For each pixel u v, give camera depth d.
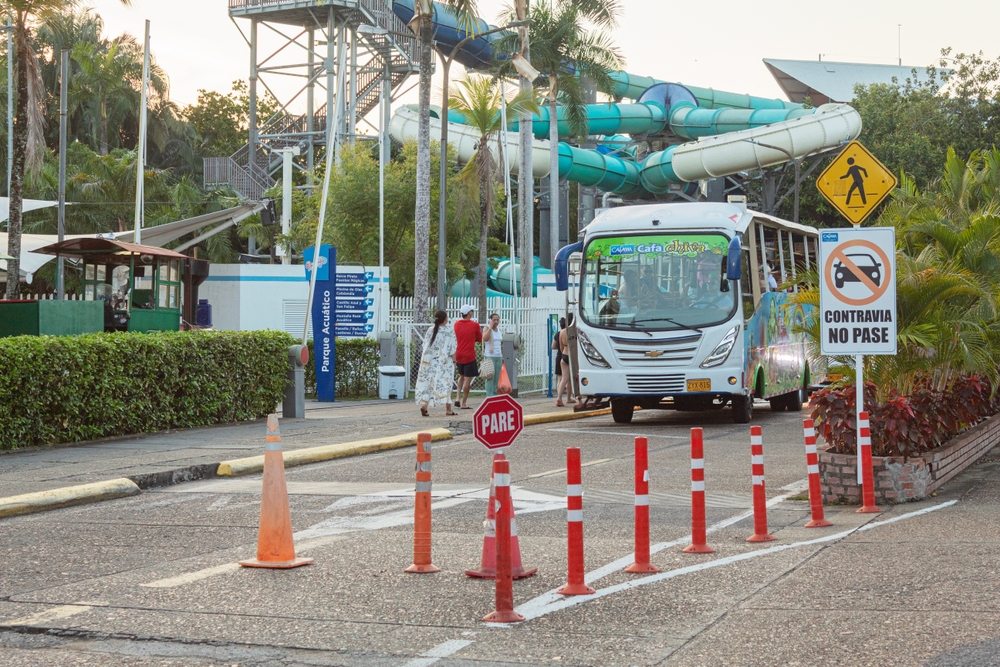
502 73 41.94
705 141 54.12
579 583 7.16
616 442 17.36
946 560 7.91
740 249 19.27
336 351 29.22
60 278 32.69
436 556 8.52
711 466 14.19
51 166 49.09
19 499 10.78
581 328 20.31
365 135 56.12
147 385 17.52
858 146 11.37
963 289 11.98
